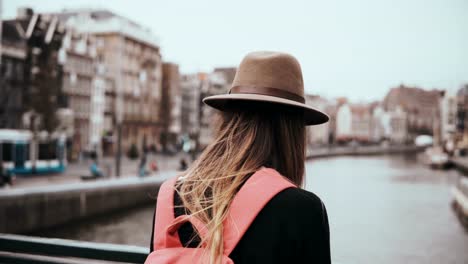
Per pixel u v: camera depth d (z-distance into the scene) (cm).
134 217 2314
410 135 15962
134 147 5056
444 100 11219
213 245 110
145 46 6981
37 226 1819
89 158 5075
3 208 1661
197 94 7862
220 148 131
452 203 2562
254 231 111
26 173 2856
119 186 2366
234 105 135
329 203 2333
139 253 177
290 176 130
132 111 6631
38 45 4344
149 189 2619
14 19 4303
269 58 130
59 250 188
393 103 15800
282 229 109
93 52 5450
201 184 123
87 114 5334
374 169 5419
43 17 4578
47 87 3597
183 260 114
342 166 5916
